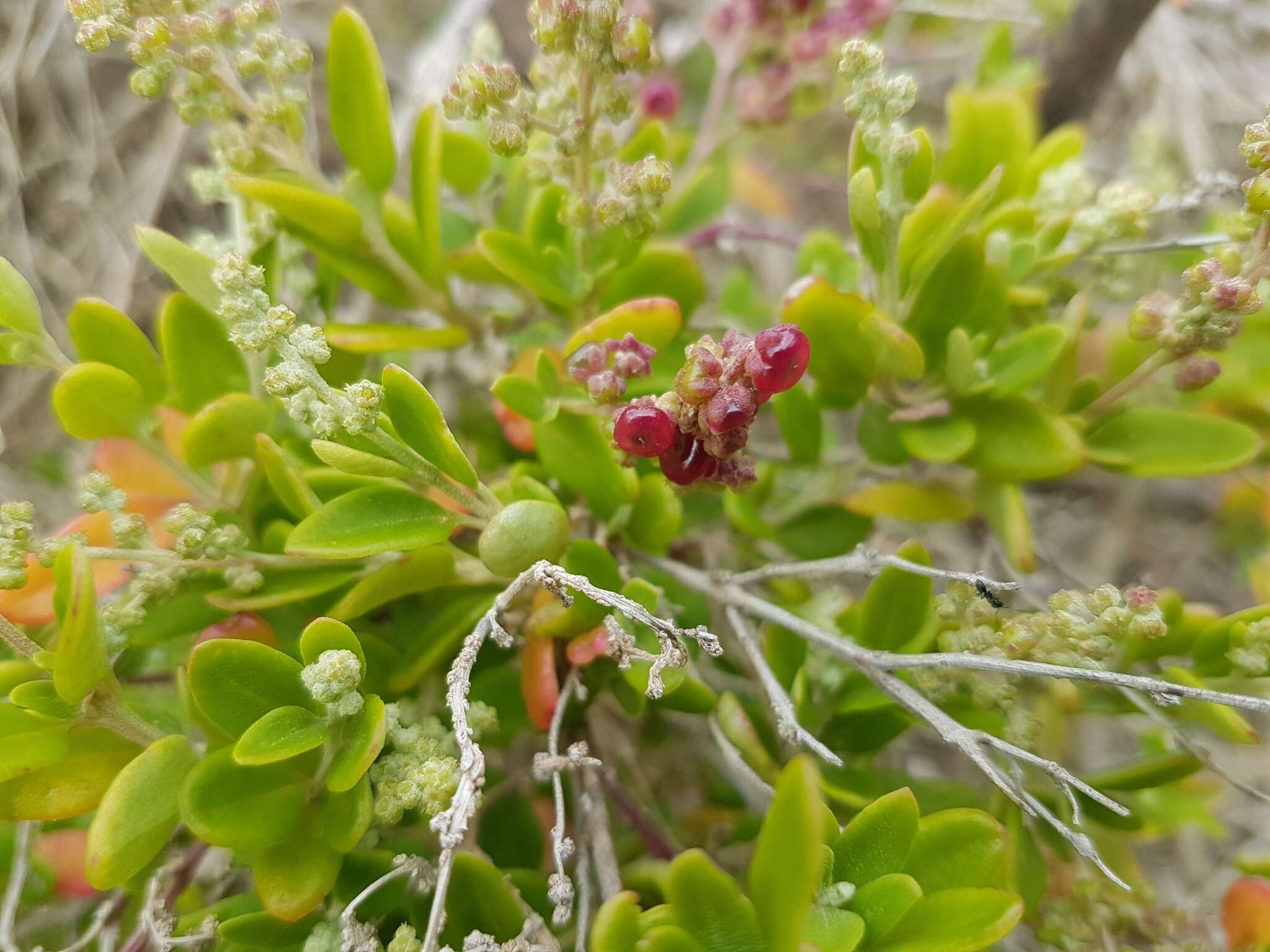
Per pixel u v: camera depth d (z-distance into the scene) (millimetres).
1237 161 142
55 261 130
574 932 79
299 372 61
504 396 74
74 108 137
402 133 123
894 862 60
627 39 72
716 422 61
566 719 82
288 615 82
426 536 66
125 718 66
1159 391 94
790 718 66
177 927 71
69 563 58
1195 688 63
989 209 95
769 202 151
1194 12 137
